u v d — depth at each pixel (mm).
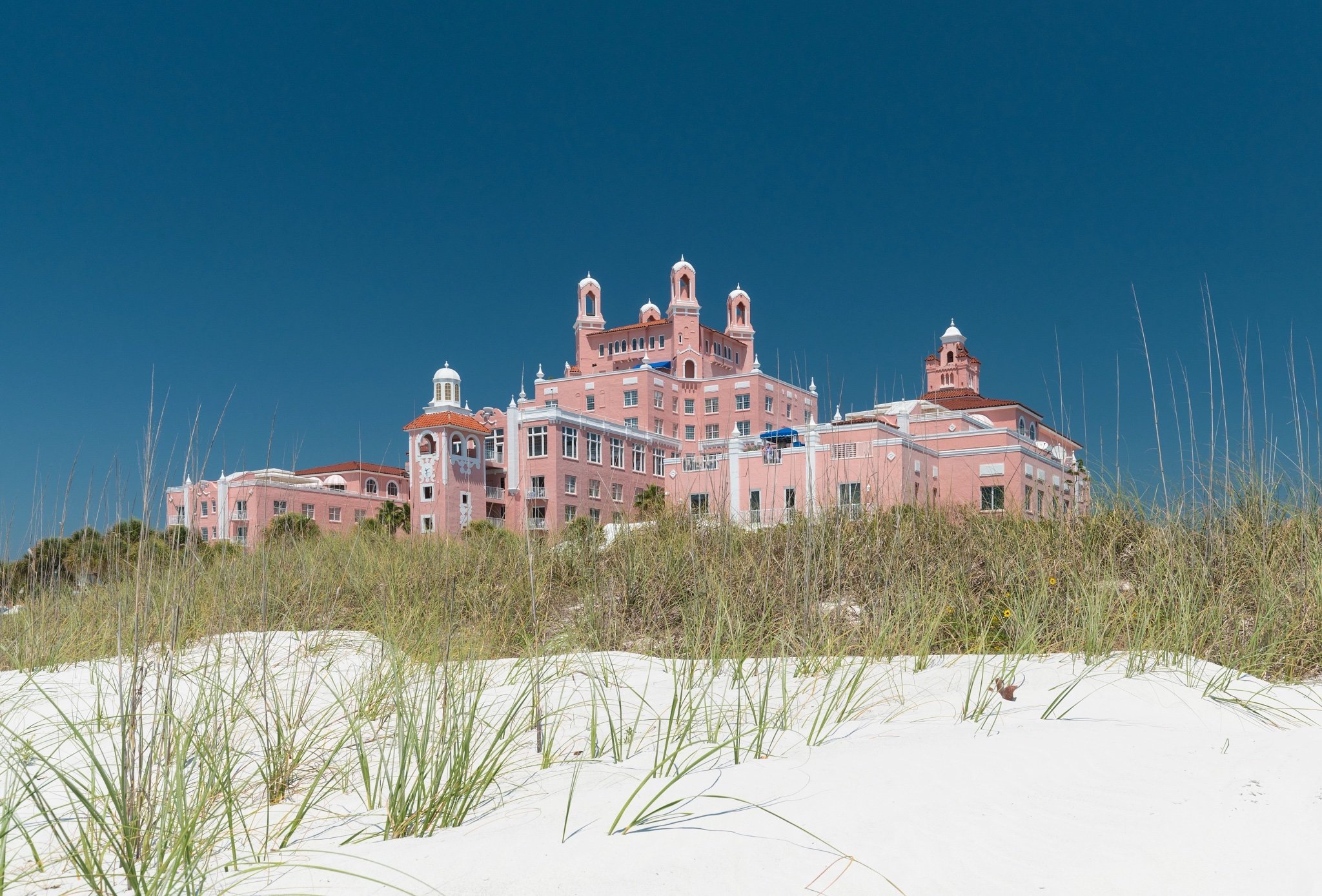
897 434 25547
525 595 8562
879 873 2365
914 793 2967
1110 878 2314
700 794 3072
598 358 78875
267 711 4520
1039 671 5184
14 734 3855
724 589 7422
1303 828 2545
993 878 2328
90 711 5160
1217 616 5902
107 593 8055
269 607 8352
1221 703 4363
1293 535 7211
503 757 4195
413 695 5016
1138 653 5410
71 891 2840
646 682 5656
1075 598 6520
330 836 3162
